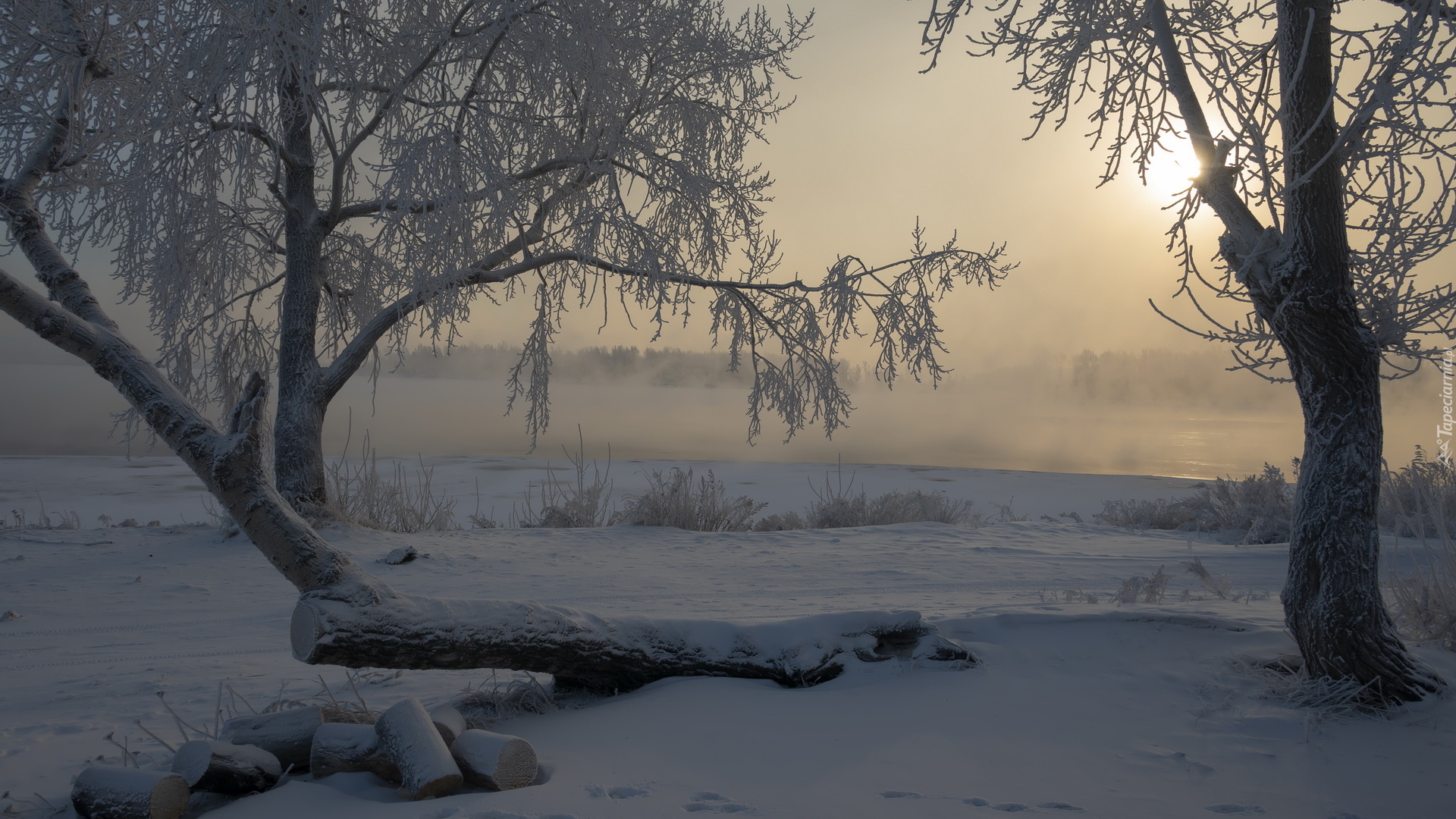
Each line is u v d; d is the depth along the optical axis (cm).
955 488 2336
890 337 1200
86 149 530
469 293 1213
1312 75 390
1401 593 507
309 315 1272
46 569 971
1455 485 1077
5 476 2212
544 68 1056
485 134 994
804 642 440
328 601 349
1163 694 403
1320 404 405
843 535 1323
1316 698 385
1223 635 471
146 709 439
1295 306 396
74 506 1733
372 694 451
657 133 1291
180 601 816
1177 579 870
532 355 1262
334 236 1423
